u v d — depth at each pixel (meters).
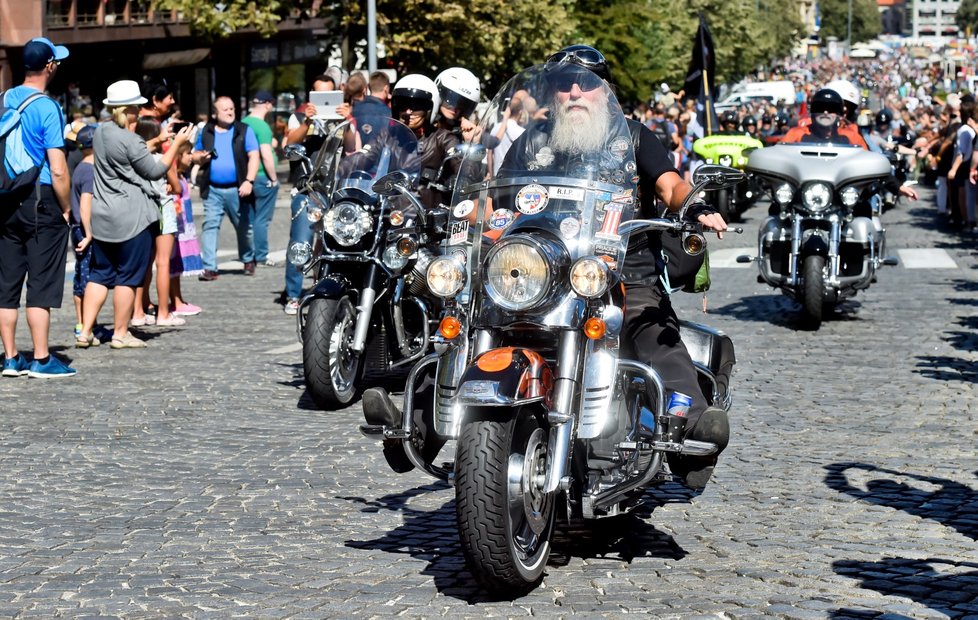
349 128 10.78
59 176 11.52
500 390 5.54
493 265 5.84
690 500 7.55
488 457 5.64
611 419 6.11
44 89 11.66
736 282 18.61
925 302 16.12
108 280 13.32
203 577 6.20
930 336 13.64
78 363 12.47
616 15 55.59
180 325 14.88
